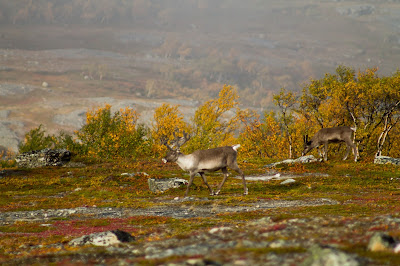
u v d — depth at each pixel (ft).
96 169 277.03
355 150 251.19
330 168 236.43
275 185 192.54
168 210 138.21
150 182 200.75
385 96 278.26
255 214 114.11
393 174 209.67
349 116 309.22
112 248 69.26
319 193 170.09
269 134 376.68
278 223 80.48
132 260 52.31
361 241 53.72
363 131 292.20
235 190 185.47
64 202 171.01
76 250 71.41
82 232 102.73
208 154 160.45
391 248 47.47
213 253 51.29
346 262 38.42
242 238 64.80
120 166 290.35
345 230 64.80
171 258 50.26
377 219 75.51
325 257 39.99
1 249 82.43
